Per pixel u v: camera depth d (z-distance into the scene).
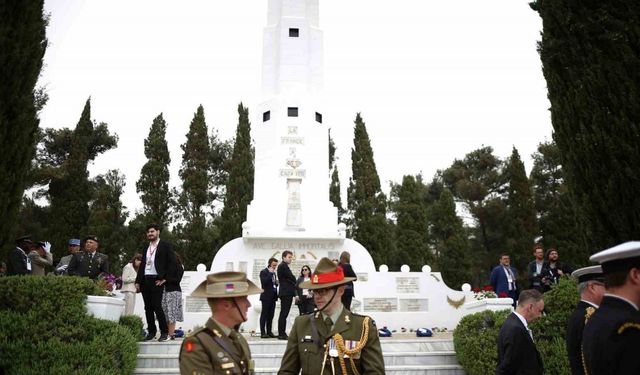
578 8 8.52
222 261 18.09
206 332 4.07
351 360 4.66
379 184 32.97
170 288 11.22
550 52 8.80
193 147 32.94
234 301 4.20
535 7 9.29
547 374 8.60
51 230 29.05
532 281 12.48
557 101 8.73
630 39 7.97
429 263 31.48
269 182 19.67
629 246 3.68
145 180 30.77
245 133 32.69
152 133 31.72
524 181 32.00
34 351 8.12
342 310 4.91
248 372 4.18
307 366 4.75
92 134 33.91
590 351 3.63
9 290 8.50
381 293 17.95
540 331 9.16
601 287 4.85
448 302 18.06
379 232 30.31
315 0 22.09
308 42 21.44
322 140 20.48
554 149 33.59
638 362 3.38
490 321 10.36
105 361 8.30
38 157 33.28
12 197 8.73
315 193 19.77
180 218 34.28
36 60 9.24
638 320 3.50
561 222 28.39
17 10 8.93
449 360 11.24
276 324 16.52
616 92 7.85
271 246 18.34
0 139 8.42
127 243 31.05
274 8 21.91
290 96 20.59
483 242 40.09
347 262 12.59
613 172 7.64
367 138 33.69
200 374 3.83
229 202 30.83
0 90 8.57
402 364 11.12
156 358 10.21
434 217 39.06
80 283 9.05
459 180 40.84
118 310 9.84
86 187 30.44
